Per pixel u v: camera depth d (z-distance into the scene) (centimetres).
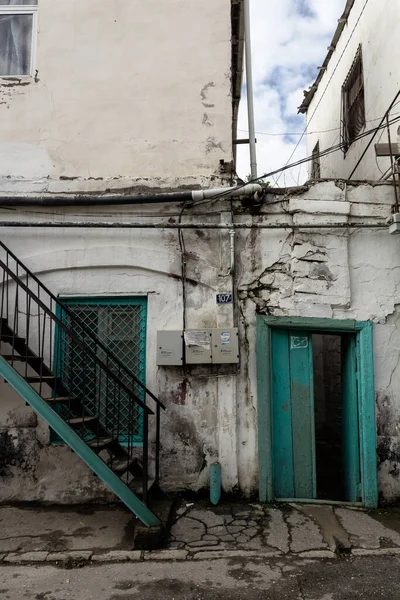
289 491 562
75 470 559
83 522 496
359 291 575
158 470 536
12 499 558
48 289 583
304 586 374
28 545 442
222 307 570
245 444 557
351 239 581
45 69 620
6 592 369
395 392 563
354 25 860
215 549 431
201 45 618
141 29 623
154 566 407
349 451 587
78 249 589
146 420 457
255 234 584
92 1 628
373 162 756
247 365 568
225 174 597
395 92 675
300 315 569
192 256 583
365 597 359
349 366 594
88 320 592
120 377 579
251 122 662
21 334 583
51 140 609
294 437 571
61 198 582
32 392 457
